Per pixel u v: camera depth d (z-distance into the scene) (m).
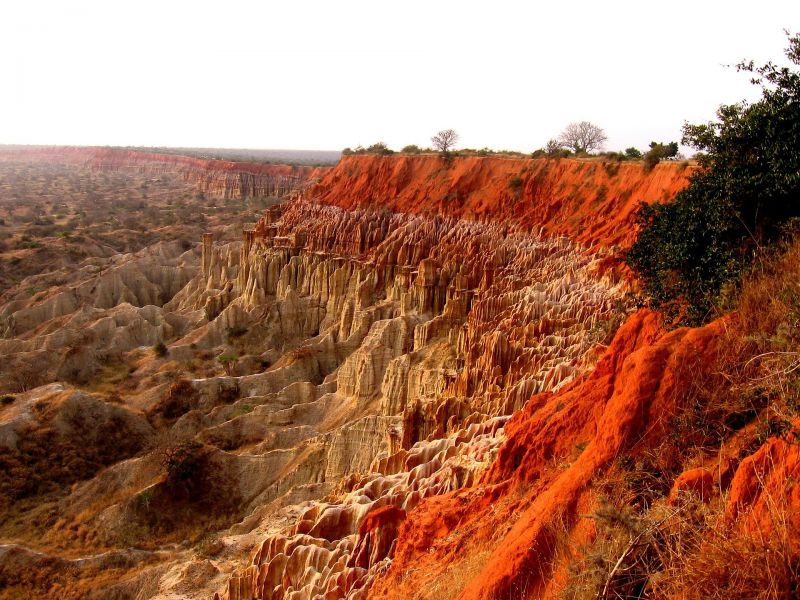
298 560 21.56
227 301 74.50
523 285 44.66
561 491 11.29
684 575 7.43
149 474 42.12
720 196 17.39
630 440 11.19
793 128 16.39
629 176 48.81
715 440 10.44
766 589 6.64
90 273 93.50
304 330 65.75
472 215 60.09
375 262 61.97
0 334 75.44
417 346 47.91
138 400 55.41
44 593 32.34
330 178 84.81
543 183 57.59
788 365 9.25
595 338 26.11
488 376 33.19
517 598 10.25
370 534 19.41
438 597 12.84
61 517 40.06
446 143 81.94
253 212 148.62
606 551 8.91
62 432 47.03
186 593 29.05
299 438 46.19
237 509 40.84
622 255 24.81
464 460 21.19
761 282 11.92
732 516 8.16
